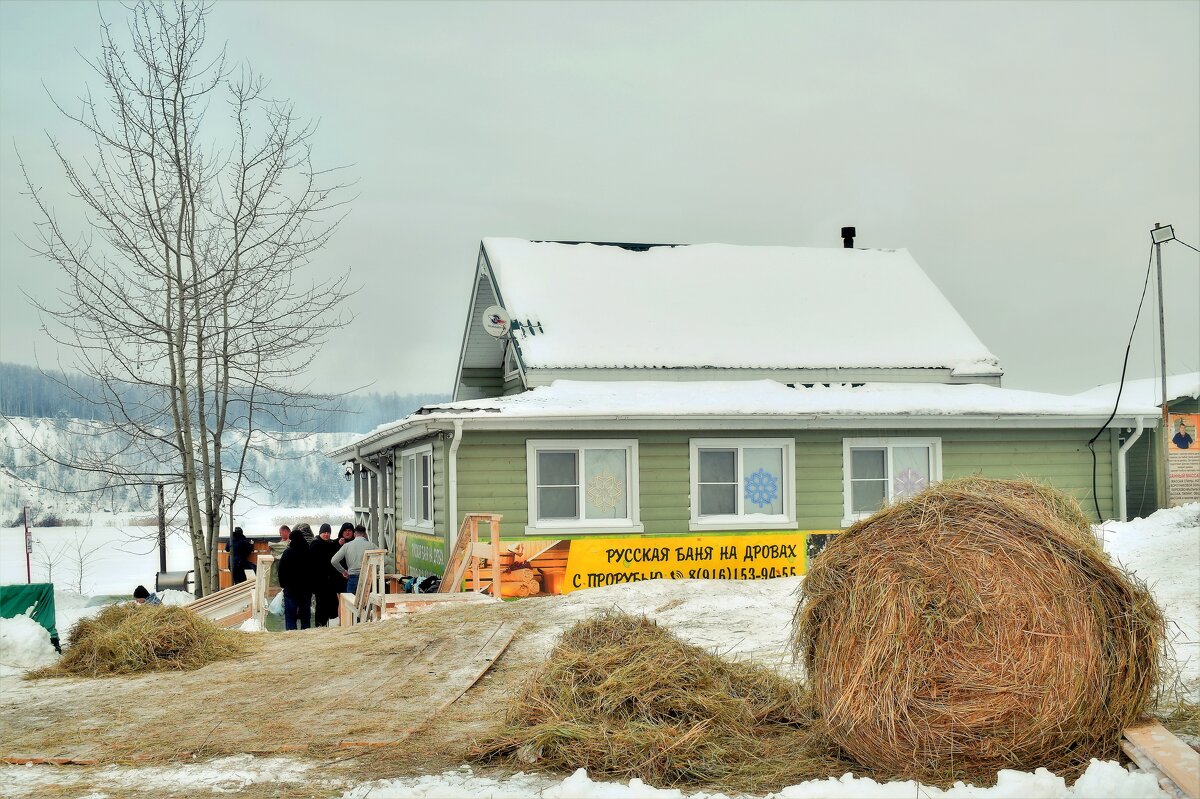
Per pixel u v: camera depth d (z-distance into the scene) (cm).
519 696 730
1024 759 570
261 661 1091
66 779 631
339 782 606
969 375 2067
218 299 2241
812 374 1992
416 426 1719
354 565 1684
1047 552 577
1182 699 680
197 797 581
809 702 693
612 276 2178
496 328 2022
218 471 2250
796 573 1777
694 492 1752
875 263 2378
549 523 1695
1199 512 1642
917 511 608
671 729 644
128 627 1096
